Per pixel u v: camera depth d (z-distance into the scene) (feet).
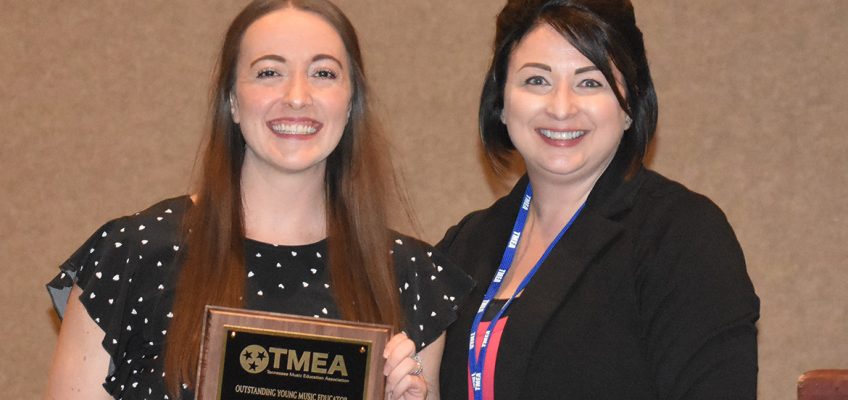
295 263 8.36
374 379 7.75
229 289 8.03
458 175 15.58
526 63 9.08
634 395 8.42
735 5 14.98
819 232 14.82
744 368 8.12
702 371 8.21
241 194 8.52
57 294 8.33
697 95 15.06
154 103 16.11
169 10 16.10
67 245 16.29
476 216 10.34
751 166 14.94
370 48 15.80
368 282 8.51
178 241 8.17
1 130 16.42
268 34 8.26
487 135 9.86
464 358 9.06
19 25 16.37
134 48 16.15
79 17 16.26
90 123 16.24
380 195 8.78
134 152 16.15
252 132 8.20
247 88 8.22
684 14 15.08
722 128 15.02
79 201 16.26
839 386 7.79
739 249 8.68
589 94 8.98
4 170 16.40
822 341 14.78
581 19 8.84
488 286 9.49
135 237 8.13
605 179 9.29
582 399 8.48
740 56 14.98
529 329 8.68
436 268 9.02
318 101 8.20
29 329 16.39
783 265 14.89
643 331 8.56
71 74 16.26
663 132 15.12
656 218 8.86
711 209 8.86
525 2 9.18
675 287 8.48
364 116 8.77
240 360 7.62
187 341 7.80
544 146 9.11
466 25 15.60
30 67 16.35
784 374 14.85
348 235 8.61
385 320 8.41
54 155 16.31
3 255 16.43
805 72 14.85
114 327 7.81
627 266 8.70
